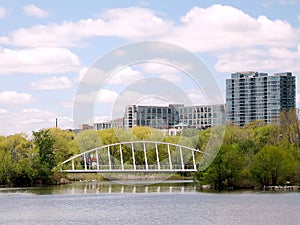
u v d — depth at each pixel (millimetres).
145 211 73562
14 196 94062
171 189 107812
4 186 116812
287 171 106812
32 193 99938
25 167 119062
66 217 68375
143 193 99000
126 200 86938
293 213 70625
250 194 94875
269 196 91125
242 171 108188
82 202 84500
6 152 124875
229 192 99438
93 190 107062
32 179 119188
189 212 72312
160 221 65000
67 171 122688
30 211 74188
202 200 85875
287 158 107188
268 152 107125
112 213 71875
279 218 66688
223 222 64125
